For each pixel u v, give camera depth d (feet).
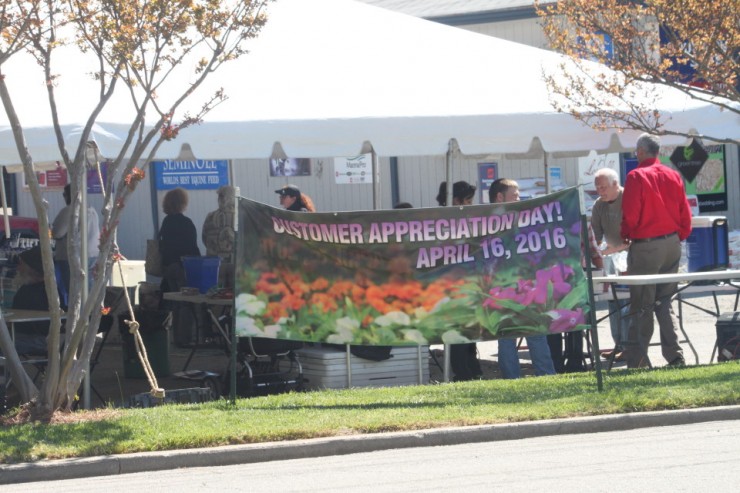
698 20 38.17
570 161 69.87
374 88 37.17
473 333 30.68
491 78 39.42
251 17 29.66
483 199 70.59
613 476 22.40
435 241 30.53
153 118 32.89
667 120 39.09
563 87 38.11
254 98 35.29
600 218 38.09
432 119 35.78
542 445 26.35
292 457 26.05
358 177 71.41
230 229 46.19
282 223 30.50
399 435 26.86
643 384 31.78
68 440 26.16
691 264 39.63
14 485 23.98
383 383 36.73
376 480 23.00
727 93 39.75
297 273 30.60
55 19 29.81
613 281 33.50
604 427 28.02
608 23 39.99
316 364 36.35
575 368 38.68
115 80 29.25
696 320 53.78
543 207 30.81
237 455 25.75
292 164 73.72
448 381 36.68
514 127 36.83
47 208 28.25
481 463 24.36
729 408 28.89
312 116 34.65
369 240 30.45
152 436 26.37
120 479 24.30
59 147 29.73
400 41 41.88
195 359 46.60
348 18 43.42
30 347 35.78
